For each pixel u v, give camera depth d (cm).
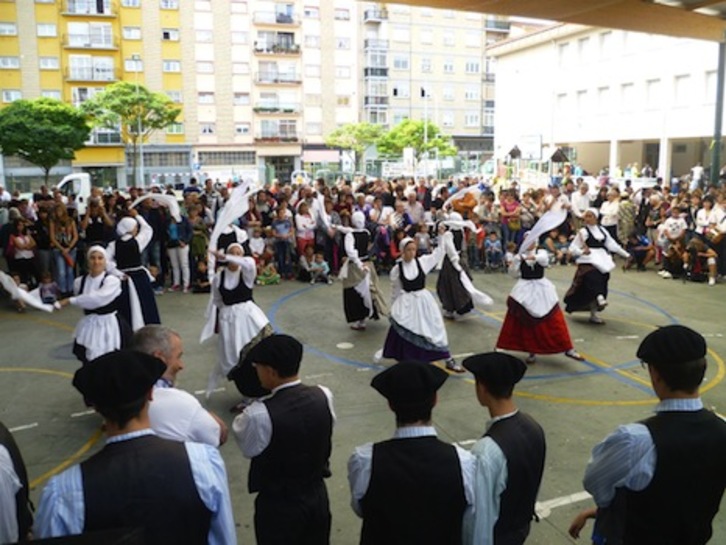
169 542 182
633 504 217
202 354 702
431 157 4091
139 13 3809
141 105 3303
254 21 4091
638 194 1338
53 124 2770
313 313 891
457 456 222
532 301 646
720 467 212
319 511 275
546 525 369
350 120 4469
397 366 229
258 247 1104
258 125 4206
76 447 482
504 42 3356
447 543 220
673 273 1108
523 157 2848
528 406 550
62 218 981
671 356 212
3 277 470
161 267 1073
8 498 218
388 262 1181
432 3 1090
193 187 1502
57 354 715
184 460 190
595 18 1242
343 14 4344
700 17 1276
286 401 268
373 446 225
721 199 1089
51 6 3622
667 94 2544
